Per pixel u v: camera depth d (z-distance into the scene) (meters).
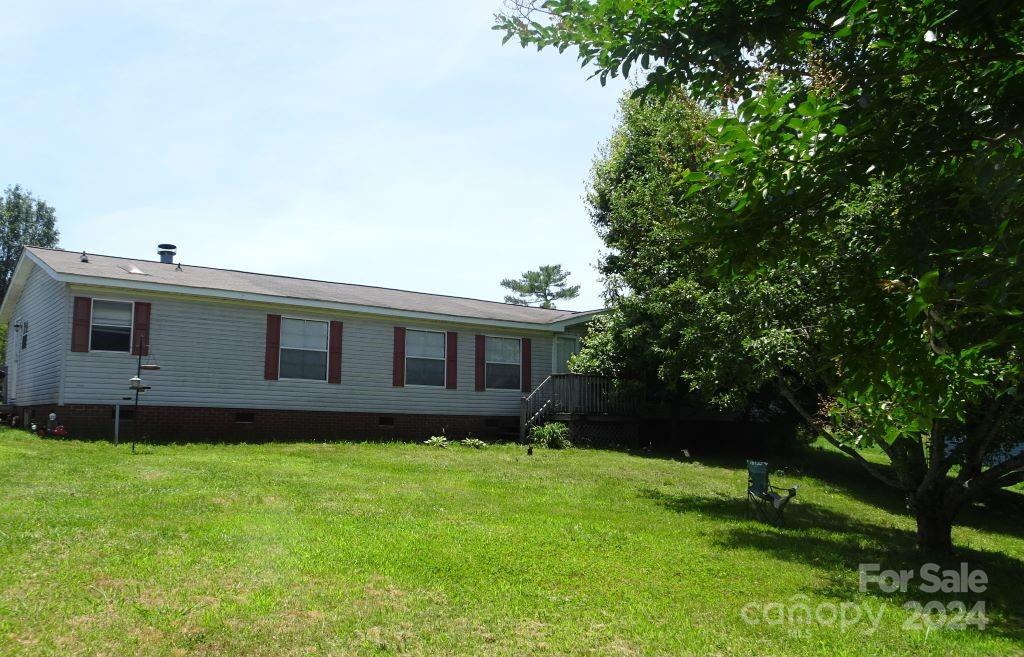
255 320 17.08
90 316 15.18
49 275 16.39
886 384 3.88
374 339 18.81
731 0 4.14
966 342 3.54
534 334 21.61
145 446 14.21
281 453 14.38
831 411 5.61
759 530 9.87
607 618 5.52
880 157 3.73
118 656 4.31
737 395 12.26
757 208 3.86
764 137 3.68
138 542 6.64
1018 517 15.95
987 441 9.20
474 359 20.41
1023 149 3.29
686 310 12.04
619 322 19.50
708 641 5.15
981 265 3.09
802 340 9.53
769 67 4.53
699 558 7.74
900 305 3.73
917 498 9.66
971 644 5.52
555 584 6.35
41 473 9.95
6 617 4.75
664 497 12.05
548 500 10.72
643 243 15.85
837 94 4.02
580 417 19.73
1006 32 3.56
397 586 5.95
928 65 3.77
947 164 3.78
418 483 11.48
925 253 3.61
